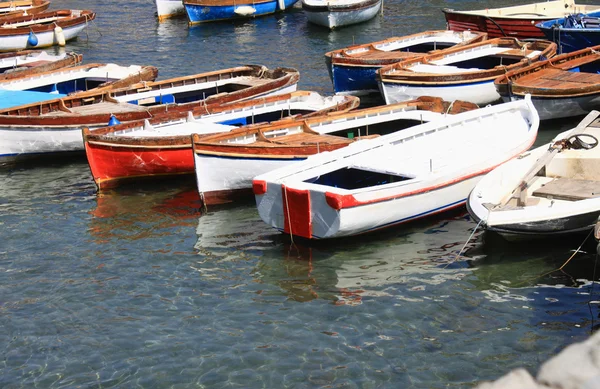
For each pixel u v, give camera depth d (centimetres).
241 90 2770
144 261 1892
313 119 2380
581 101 2641
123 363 1497
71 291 1761
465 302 1652
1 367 1498
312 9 4594
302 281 1766
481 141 2194
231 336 1567
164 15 5044
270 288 1742
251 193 2219
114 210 2205
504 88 2655
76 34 4644
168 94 2902
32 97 2823
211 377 1445
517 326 1561
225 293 1730
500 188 1880
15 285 1795
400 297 1683
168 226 2088
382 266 1812
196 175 2114
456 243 1903
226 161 2109
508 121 2320
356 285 1739
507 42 3244
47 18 4731
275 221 1917
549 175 1970
